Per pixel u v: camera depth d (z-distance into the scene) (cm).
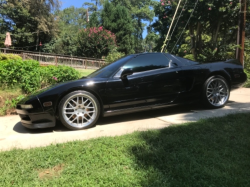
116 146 261
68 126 351
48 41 3200
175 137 281
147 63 408
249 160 219
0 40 2839
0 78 527
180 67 422
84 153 246
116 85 372
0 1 2872
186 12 1123
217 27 1136
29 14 2875
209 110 439
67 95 348
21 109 351
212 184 183
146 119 406
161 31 1858
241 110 418
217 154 232
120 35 3288
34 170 214
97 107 363
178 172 200
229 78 453
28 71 544
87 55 2598
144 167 210
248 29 1216
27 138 325
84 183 188
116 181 189
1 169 215
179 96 418
